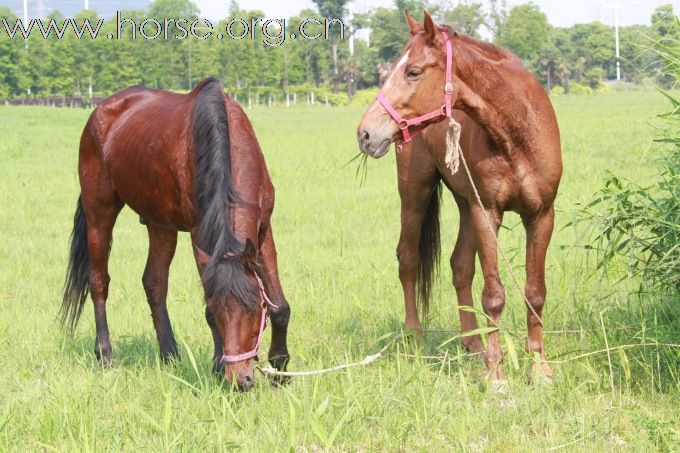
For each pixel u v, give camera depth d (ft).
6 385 20.86
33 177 66.64
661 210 19.08
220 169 17.57
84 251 23.65
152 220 21.40
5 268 34.91
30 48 290.97
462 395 18.53
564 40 409.90
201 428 16.49
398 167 23.52
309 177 64.08
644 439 15.83
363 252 35.55
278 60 320.70
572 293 24.07
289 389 17.65
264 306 16.79
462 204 22.41
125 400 18.61
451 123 18.42
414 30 18.72
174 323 25.99
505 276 27.89
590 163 59.82
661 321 20.75
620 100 193.98
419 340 22.72
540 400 17.69
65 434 17.01
